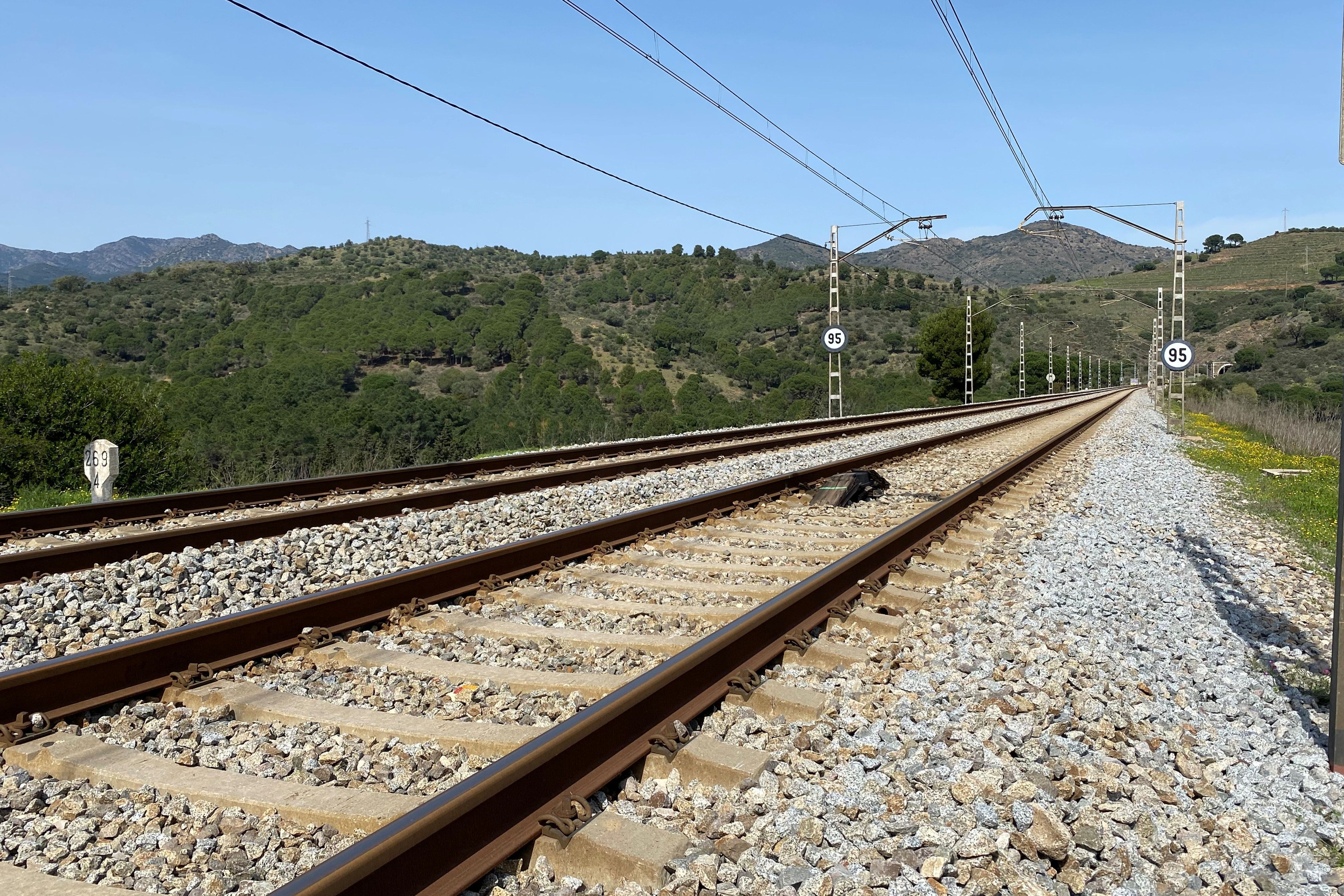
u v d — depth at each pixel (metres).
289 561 8.41
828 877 3.22
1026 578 8.34
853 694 5.14
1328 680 6.04
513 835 3.36
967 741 4.41
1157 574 9.19
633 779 4.03
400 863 2.88
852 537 9.80
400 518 10.45
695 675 4.75
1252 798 4.11
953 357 89.50
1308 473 20.25
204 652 5.33
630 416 80.62
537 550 8.12
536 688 5.14
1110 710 5.02
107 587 7.18
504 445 46.16
